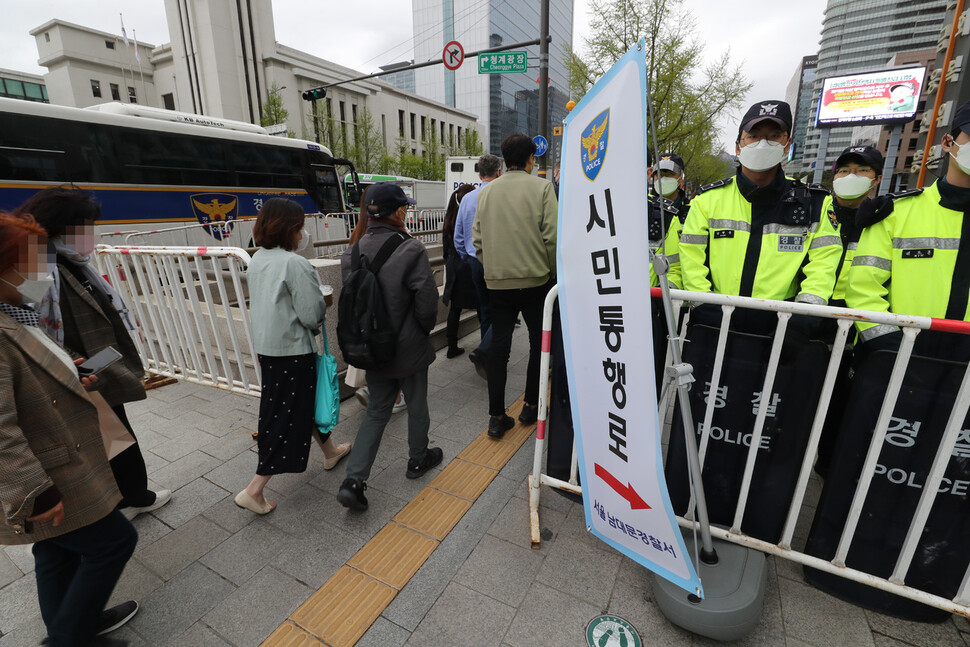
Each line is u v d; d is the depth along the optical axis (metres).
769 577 2.12
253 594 2.06
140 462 2.47
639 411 1.67
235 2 35.62
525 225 2.95
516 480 2.86
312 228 10.61
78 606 1.66
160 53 41.31
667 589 1.82
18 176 6.63
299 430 2.47
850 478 1.85
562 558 2.24
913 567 1.81
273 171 10.27
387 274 2.39
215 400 4.02
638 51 1.37
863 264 1.99
